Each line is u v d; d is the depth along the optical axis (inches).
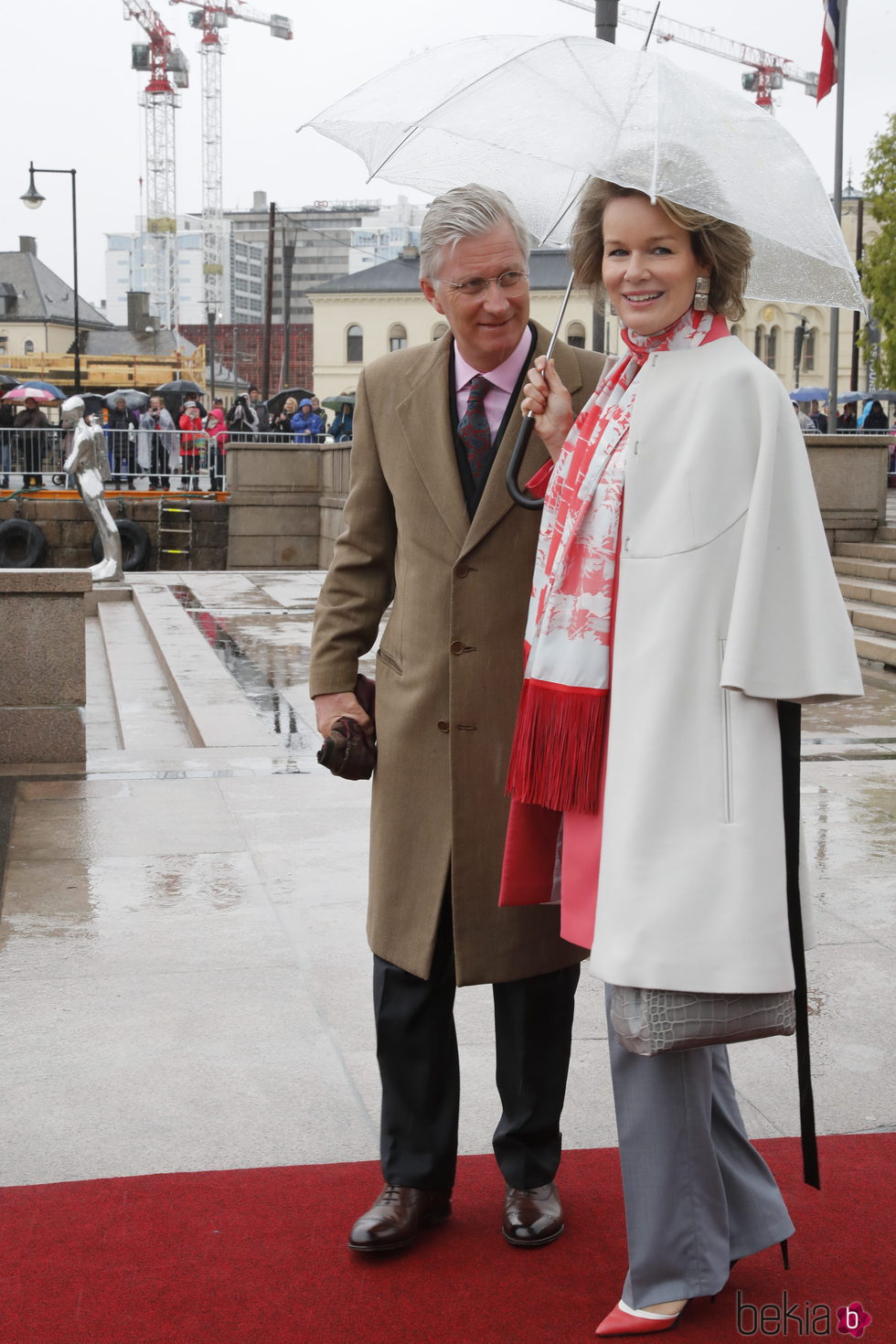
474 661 95.7
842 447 507.5
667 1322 85.5
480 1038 136.6
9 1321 87.8
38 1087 124.2
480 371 97.3
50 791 241.9
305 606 561.6
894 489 1077.8
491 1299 90.6
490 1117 119.4
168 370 2874.0
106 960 157.2
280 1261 95.2
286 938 164.9
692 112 80.4
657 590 79.0
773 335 2229.3
